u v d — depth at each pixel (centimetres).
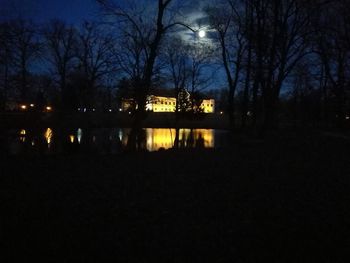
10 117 3809
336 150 2009
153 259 590
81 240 663
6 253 609
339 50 3512
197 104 6644
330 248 625
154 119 7875
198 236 684
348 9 3238
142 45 2361
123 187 1088
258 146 2391
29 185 1097
